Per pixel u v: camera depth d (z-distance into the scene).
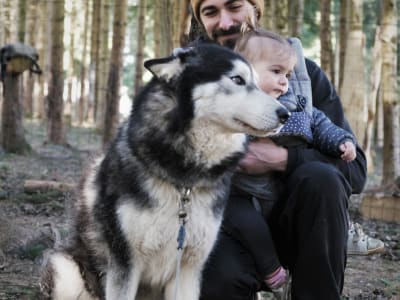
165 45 13.32
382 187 10.04
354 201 9.88
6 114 12.50
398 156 11.33
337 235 3.51
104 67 21.20
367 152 16.47
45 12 24.41
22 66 12.21
